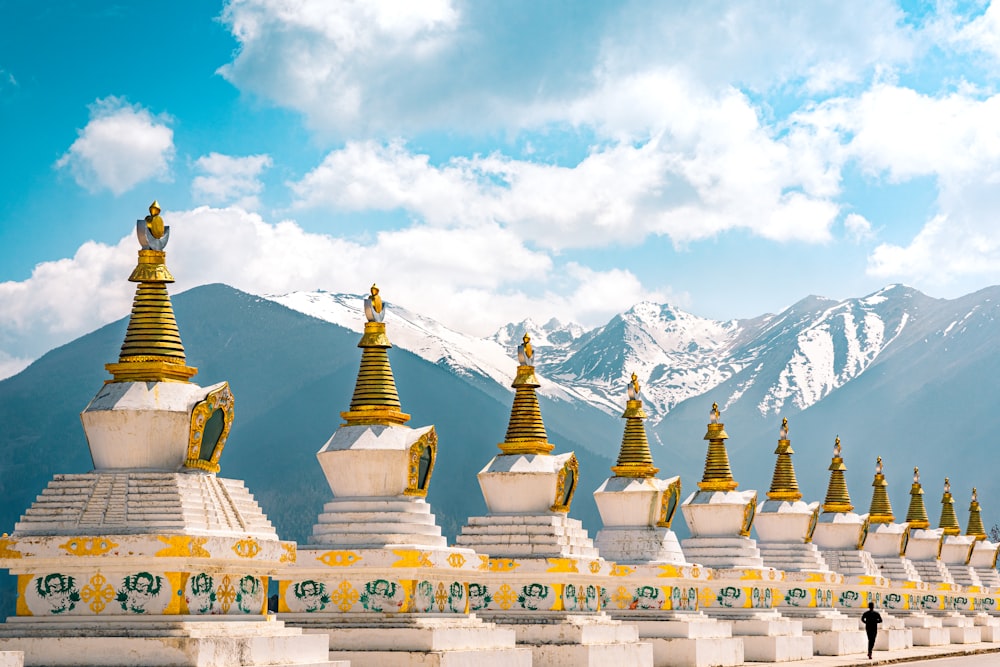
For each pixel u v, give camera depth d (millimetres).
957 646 74750
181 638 25984
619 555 48906
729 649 51062
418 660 33969
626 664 42562
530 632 41000
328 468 37000
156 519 27109
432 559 35500
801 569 63906
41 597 26969
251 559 28000
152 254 29219
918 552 86625
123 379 28531
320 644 29766
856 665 52562
